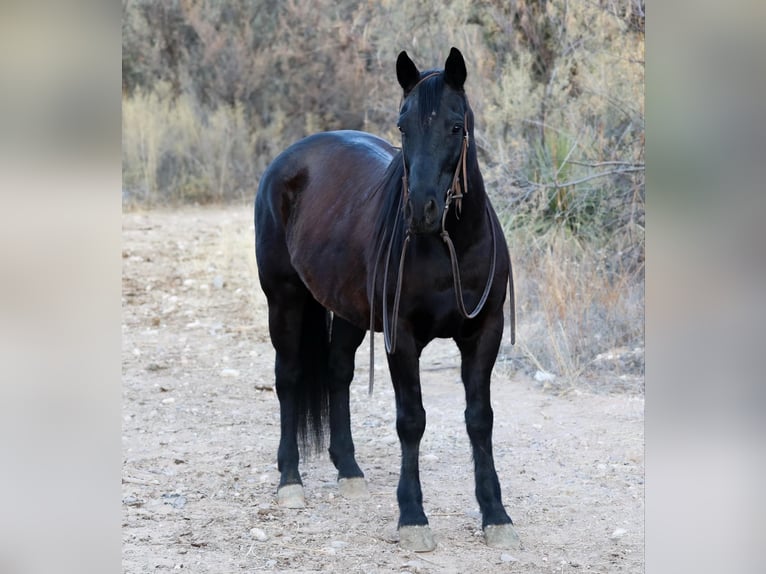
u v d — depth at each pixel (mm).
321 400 6762
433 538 5488
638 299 9688
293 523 5992
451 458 7230
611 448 7219
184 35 21328
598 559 5297
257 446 7625
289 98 20188
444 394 8898
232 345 10852
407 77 5211
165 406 8672
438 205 4828
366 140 7016
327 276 6320
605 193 11023
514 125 12172
